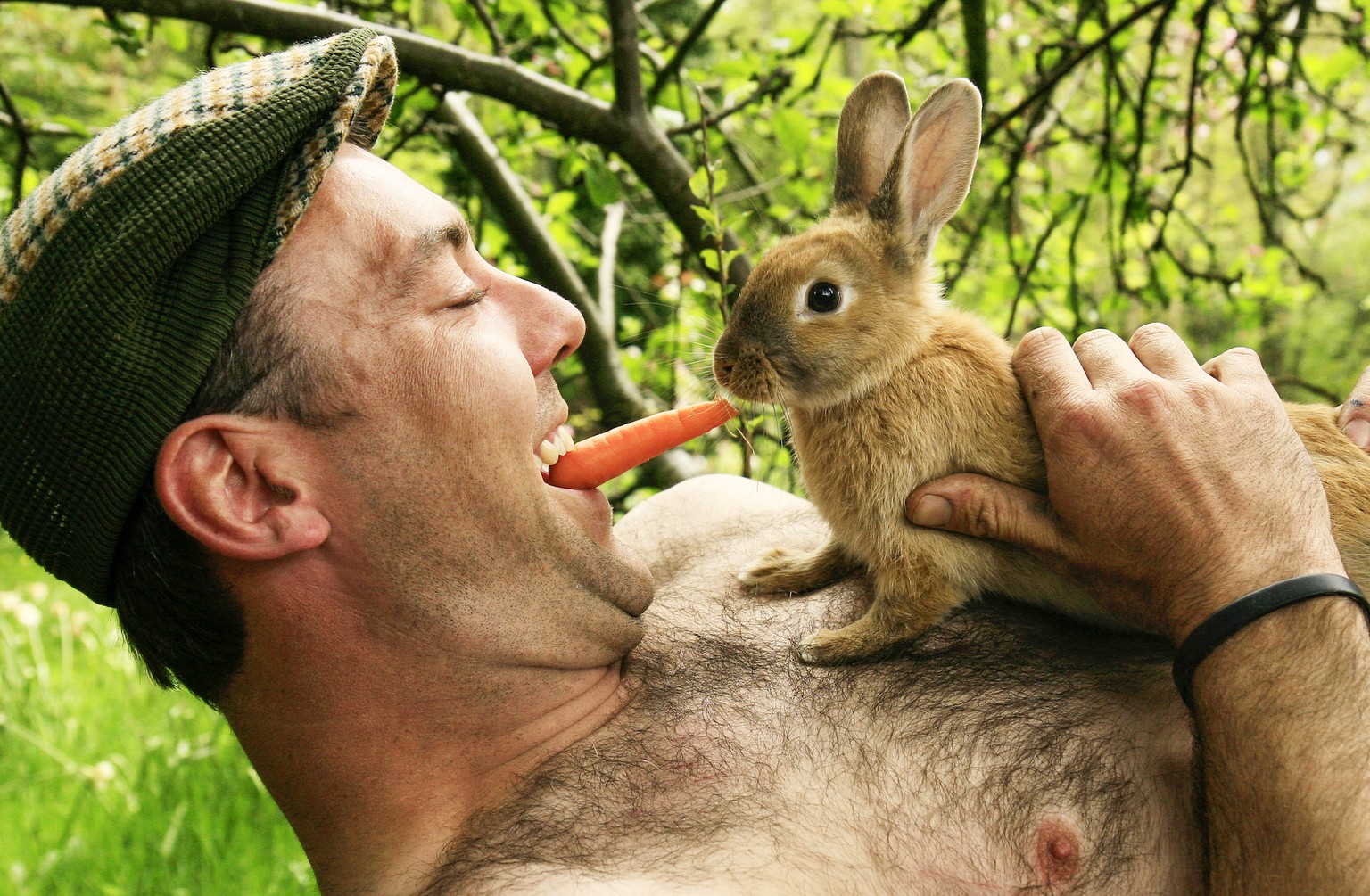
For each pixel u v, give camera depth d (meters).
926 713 0.85
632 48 1.11
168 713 1.21
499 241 1.31
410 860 0.83
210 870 1.07
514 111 1.31
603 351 1.20
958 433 0.89
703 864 0.80
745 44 1.40
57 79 3.53
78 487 0.81
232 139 0.80
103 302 0.79
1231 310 1.36
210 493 0.81
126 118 0.82
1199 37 1.21
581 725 0.85
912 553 0.88
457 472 0.82
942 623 0.88
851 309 0.92
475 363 0.82
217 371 0.81
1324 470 0.87
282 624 0.82
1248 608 0.81
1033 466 0.88
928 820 0.82
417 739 0.83
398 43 1.10
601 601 0.85
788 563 0.93
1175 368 0.86
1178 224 1.60
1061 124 1.34
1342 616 0.81
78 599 1.55
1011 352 0.92
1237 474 0.83
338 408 0.81
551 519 0.84
